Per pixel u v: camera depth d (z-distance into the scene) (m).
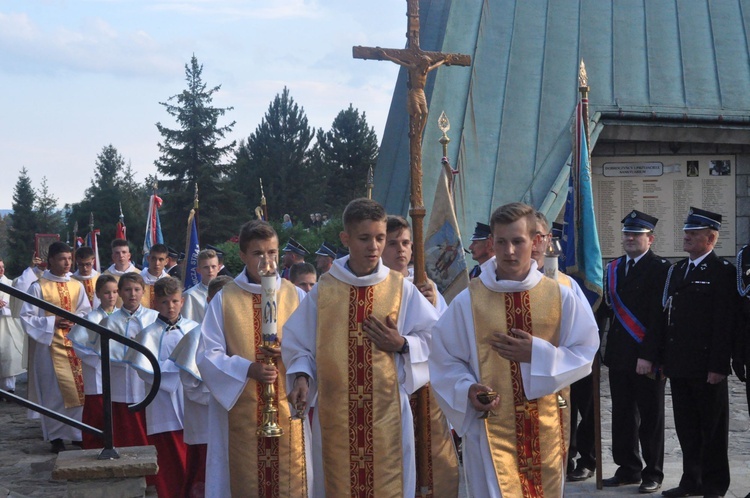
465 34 17.83
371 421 4.91
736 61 16.42
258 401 5.57
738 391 12.02
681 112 15.04
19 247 72.69
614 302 7.26
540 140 16.20
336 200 83.19
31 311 9.59
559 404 4.70
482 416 4.54
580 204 7.36
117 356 7.41
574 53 17.17
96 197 61.25
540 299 4.63
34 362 9.55
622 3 17.86
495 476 4.53
